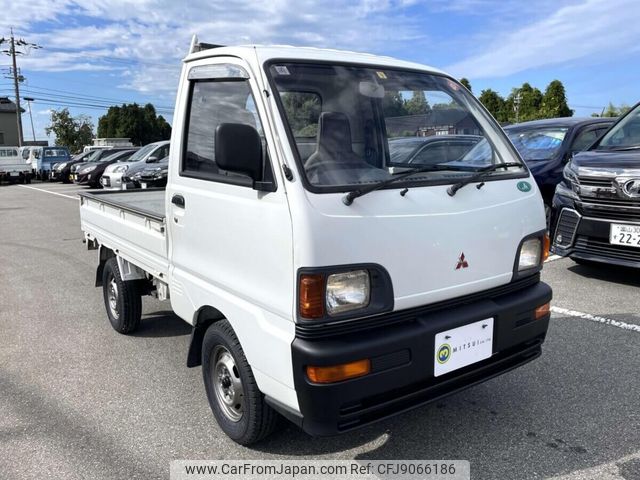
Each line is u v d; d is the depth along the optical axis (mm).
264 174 2578
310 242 2322
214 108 3057
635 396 3549
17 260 8664
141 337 5027
